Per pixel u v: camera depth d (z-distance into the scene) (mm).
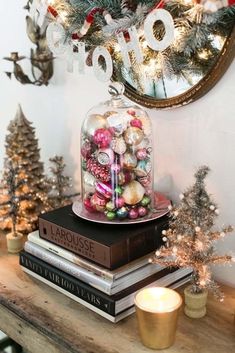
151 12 955
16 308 1044
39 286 1124
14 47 1572
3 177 1380
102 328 972
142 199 1089
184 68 1071
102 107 1150
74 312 1024
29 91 1580
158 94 1161
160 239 1090
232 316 1012
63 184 1415
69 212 1172
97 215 1120
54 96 1492
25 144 1376
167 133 1197
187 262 977
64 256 1092
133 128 1075
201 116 1111
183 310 1029
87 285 1033
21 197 1357
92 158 1104
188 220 962
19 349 1502
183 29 1029
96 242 1017
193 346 918
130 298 1008
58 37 1228
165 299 979
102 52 1090
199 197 958
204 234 956
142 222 1084
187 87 1095
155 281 1062
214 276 1173
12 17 1537
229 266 1140
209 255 981
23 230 1374
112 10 1089
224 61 1009
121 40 1052
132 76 1189
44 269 1124
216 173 1116
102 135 1059
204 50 1033
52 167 1496
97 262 1029
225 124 1070
